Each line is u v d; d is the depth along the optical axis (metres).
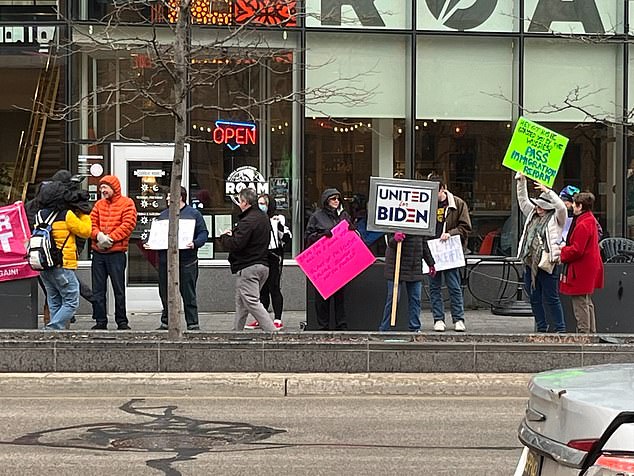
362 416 9.39
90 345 10.87
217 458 7.68
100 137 16.25
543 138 12.67
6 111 16.84
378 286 13.38
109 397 10.40
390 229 12.54
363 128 16.70
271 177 16.53
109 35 15.70
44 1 16.20
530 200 13.24
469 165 16.91
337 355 10.86
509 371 10.83
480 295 16.64
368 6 16.72
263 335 11.84
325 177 16.64
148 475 7.15
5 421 9.09
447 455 7.81
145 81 16.14
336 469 7.35
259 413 9.51
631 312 13.35
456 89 16.88
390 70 16.80
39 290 15.84
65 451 7.89
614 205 17.11
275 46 16.53
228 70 15.45
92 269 13.46
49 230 12.31
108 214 13.30
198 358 10.88
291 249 16.56
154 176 16.17
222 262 16.30
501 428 8.85
